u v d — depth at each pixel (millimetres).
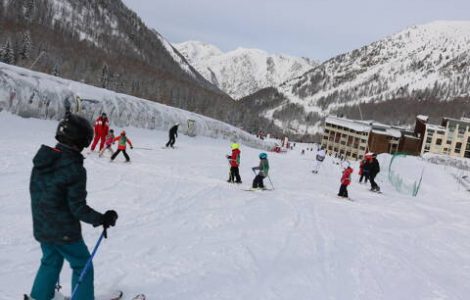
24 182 9742
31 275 4762
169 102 114062
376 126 101750
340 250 7297
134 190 10547
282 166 23031
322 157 21750
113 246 6133
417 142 98375
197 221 8328
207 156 21906
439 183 23594
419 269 6809
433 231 10484
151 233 7082
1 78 21828
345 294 5281
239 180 14484
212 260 5961
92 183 10695
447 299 5562
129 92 107812
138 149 20672
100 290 4500
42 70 92750
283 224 8914
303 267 6160
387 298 5324
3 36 115312
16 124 20219
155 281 4953
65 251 3504
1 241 5840
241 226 8320
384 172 25438
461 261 7797
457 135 95062
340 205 12641
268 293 5020
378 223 10508
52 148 3346
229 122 125688
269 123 181500
